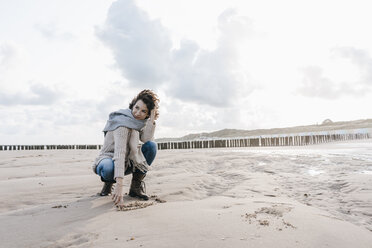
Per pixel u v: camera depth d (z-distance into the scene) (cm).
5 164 699
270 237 160
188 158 809
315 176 424
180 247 147
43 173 506
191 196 310
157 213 214
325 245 152
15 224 200
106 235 171
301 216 202
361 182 345
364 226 205
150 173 498
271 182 385
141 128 278
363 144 1370
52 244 162
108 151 275
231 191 332
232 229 173
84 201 269
